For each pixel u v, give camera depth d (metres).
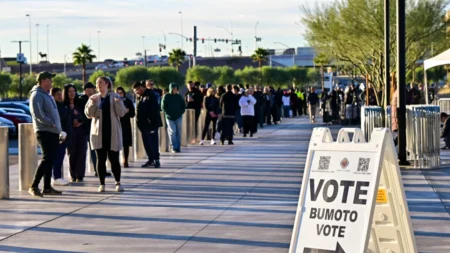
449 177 17.12
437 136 18.94
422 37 41.09
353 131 8.00
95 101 15.60
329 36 42.84
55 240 10.87
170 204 13.98
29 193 15.53
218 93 32.03
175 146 25.02
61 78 93.50
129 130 20.56
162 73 92.75
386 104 22.95
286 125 44.19
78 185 16.88
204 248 10.20
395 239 8.11
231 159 22.64
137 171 19.66
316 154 7.99
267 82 102.31
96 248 10.30
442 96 58.00
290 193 15.15
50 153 15.05
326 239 7.67
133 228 11.68
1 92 92.62
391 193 7.98
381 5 40.50
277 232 11.16
